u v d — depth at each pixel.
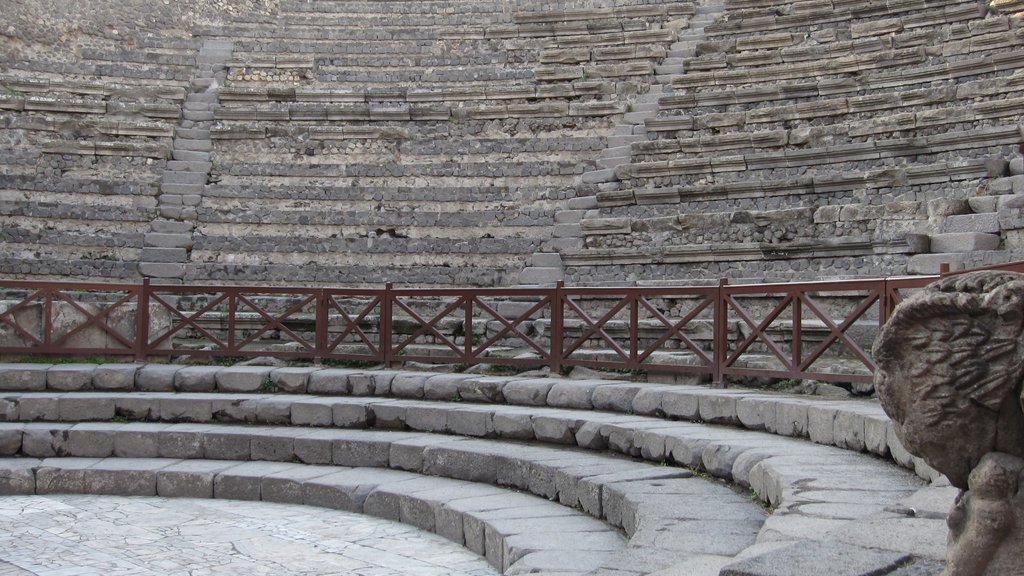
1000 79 14.05
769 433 8.03
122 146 16.94
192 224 16.16
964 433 3.25
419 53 20.69
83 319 11.97
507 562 6.17
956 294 3.25
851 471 6.15
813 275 12.70
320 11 22.17
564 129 17.81
